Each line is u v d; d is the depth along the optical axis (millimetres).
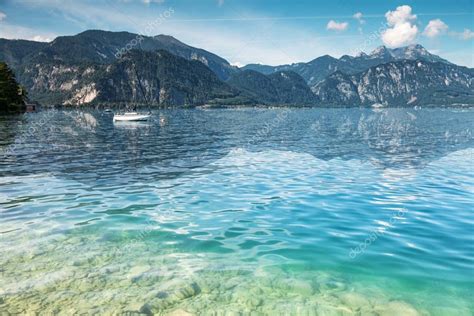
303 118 145625
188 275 9883
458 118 143000
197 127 86562
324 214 15367
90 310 8219
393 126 91688
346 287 9164
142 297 8789
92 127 84125
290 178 23312
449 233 12898
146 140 52000
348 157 33594
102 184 21453
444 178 23422
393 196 18469
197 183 21750
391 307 8258
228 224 14070
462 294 8734
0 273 9914
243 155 34875
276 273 9945
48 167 27516
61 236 12695
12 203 17031
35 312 8117
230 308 8352
